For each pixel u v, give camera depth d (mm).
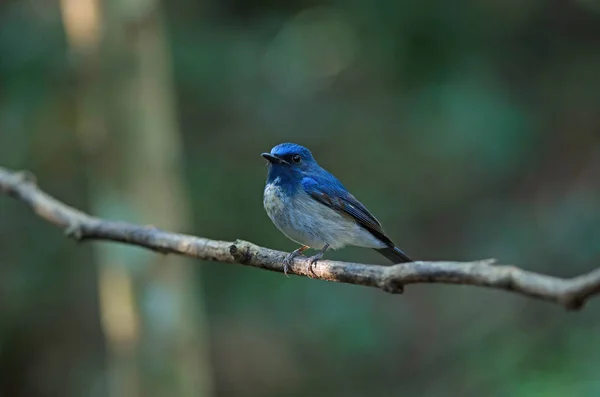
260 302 14078
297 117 15398
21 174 7375
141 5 8969
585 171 16188
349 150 15609
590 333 12773
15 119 12906
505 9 15766
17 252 13477
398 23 14883
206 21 15391
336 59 15664
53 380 13641
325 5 15734
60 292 13711
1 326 13430
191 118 14828
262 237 14172
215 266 14109
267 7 15984
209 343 13906
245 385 13930
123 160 8969
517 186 16250
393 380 13875
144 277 8852
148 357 8891
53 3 13164
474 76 15008
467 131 14711
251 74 15039
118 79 8922
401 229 15719
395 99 15477
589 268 14633
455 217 15945
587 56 17250
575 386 11484
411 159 15539
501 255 15320
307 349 14094
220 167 14609
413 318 14633
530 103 16703
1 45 13078
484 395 12797
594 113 17125
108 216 9008
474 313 14477
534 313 13844
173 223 9391
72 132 13148
